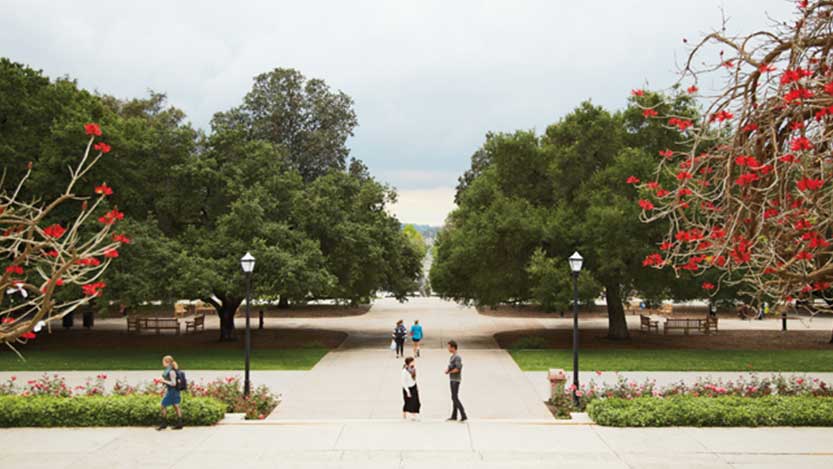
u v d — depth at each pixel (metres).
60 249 7.02
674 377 19.73
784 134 6.79
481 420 13.30
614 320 30.88
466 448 11.00
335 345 29.05
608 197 26.53
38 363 23.05
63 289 22.84
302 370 21.67
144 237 25.06
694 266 7.98
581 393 14.66
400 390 17.91
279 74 47.66
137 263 24.77
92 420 12.71
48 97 26.92
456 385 13.32
